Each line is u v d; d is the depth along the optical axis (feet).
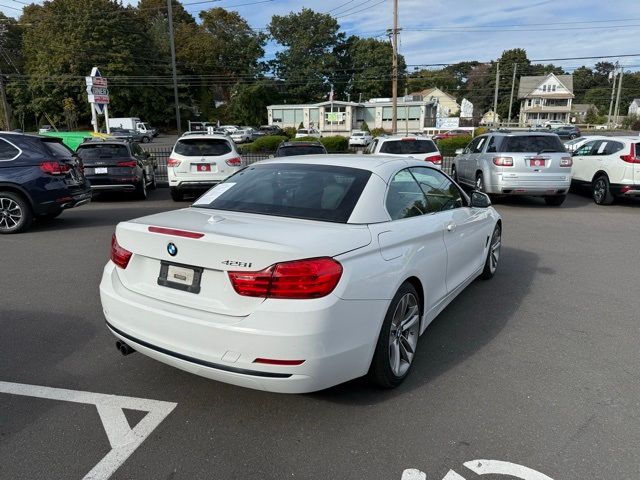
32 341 13.39
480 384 11.18
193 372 9.29
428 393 10.79
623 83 360.07
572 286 18.52
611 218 34.09
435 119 221.25
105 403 10.36
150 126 214.28
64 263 21.34
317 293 8.51
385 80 281.74
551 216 34.94
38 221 31.63
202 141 39.37
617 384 11.21
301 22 270.05
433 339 13.65
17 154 27.02
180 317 9.09
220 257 8.79
